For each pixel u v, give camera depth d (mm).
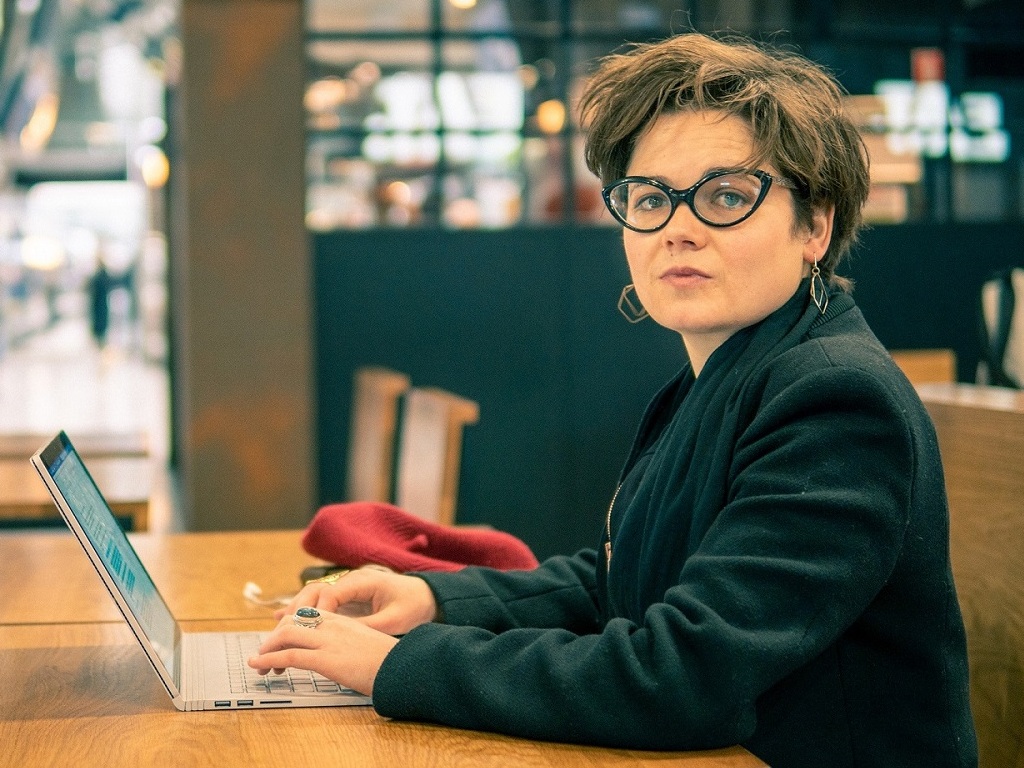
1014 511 1490
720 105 1242
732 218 1232
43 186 16156
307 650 1208
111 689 1312
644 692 1083
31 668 1397
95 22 14758
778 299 1265
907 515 1132
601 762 1079
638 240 1277
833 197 1285
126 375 15719
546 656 1140
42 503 2711
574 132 5848
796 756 1178
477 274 5812
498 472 5852
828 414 1143
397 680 1169
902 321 5973
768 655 1067
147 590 1405
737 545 1120
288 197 5379
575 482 5891
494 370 5840
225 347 5367
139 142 15555
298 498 5422
